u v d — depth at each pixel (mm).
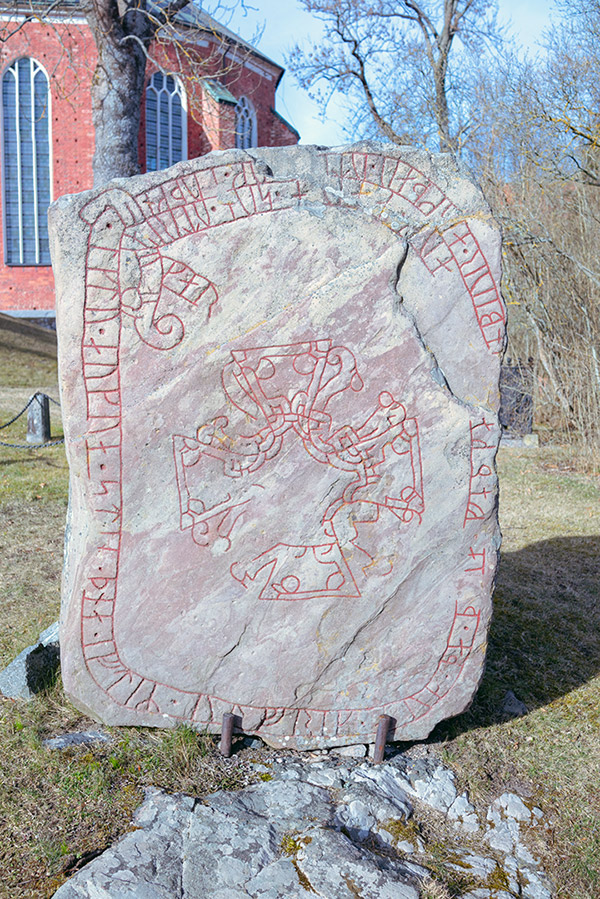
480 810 2775
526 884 2430
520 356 12234
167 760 2912
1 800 2672
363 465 2957
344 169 2885
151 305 2818
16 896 2285
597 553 5676
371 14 16062
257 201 2836
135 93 10828
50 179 21219
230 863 2383
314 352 2883
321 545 2984
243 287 2846
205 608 2984
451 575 3043
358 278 2869
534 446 10016
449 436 2959
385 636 3064
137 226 2793
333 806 2711
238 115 21297
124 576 2945
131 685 3033
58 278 2799
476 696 3564
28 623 4070
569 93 9938
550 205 11227
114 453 2871
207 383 2859
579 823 2711
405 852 2529
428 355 2918
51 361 15883
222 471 2916
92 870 2338
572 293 10180
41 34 20078
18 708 3227
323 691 3082
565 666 3924
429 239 2904
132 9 10000
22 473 7523
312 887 2293
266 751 3096
